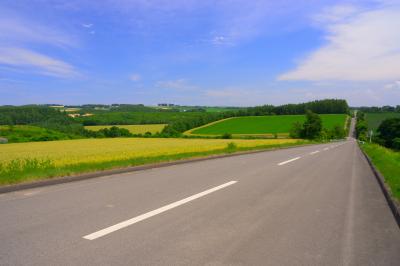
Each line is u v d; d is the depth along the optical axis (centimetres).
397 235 508
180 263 382
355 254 426
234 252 420
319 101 13900
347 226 550
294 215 611
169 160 1511
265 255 413
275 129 9719
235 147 2628
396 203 677
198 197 745
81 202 676
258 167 1405
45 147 4106
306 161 1773
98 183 922
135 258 393
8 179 836
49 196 735
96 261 381
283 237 484
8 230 488
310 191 861
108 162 1366
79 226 511
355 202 741
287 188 894
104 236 467
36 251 408
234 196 768
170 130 9169
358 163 1791
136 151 2414
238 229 516
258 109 13338
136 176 1076
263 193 814
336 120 11775
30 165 1295
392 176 1070
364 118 12812
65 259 385
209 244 446
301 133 9012
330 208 675
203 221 555
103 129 9306
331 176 1177
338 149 3472
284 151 2792
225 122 11169
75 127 9238
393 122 7756
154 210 618
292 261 397
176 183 936
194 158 1706
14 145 4794
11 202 671
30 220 540
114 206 644
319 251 433
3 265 366
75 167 1150
